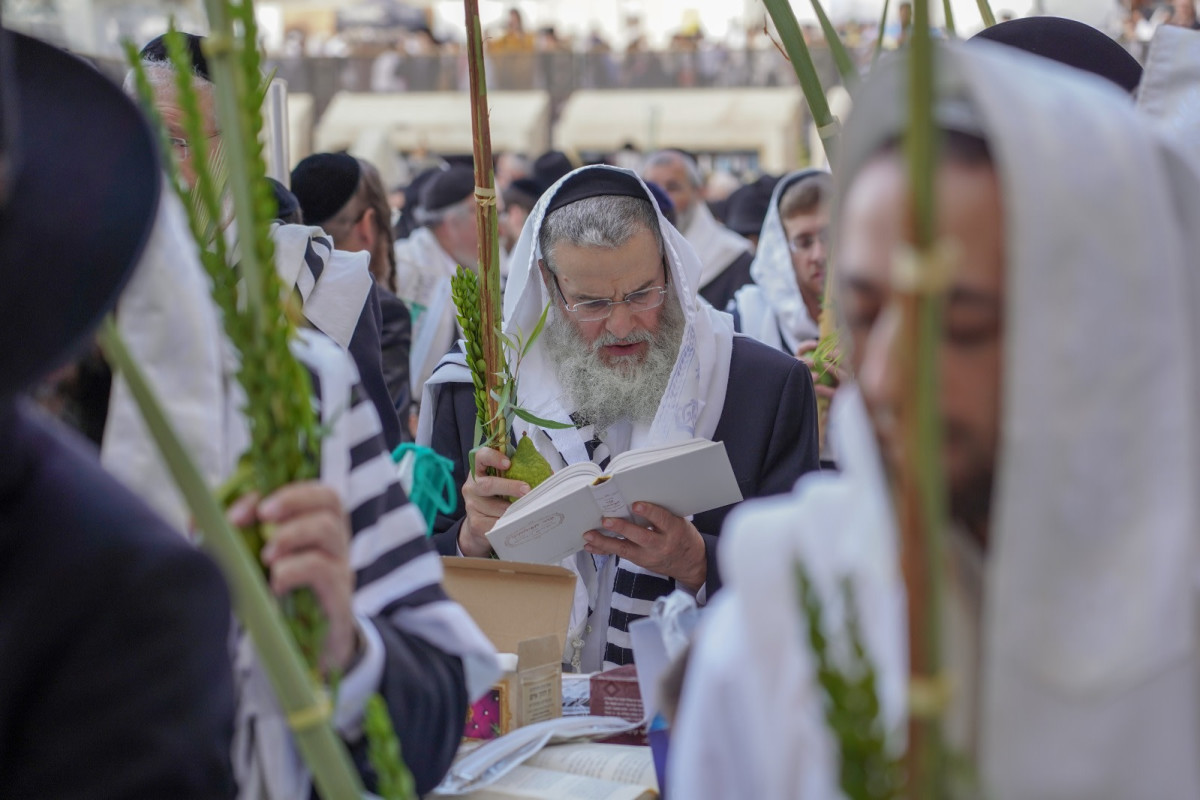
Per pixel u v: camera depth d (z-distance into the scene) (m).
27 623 0.93
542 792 1.74
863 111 0.84
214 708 0.97
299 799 1.34
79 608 0.93
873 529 0.87
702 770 0.96
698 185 5.71
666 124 14.84
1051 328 0.75
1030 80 0.78
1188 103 1.79
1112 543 0.77
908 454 0.67
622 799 1.71
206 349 1.29
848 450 0.90
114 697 0.93
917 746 0.69
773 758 0.89
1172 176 0.86
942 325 0.69
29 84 1.02
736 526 0.94
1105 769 0.78
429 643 1.45
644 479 2.24
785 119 14.67
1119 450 0.76
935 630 0.68
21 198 0.96
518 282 2.73
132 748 0.92
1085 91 0.80
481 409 2.53
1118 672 0.77
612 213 2.62
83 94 1.03
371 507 1.43
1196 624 0.82
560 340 2.72
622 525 2.28
